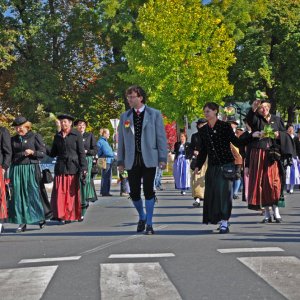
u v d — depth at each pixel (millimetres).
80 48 42469
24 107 41281
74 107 43219
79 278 6148
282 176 10961
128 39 39906
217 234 9383
